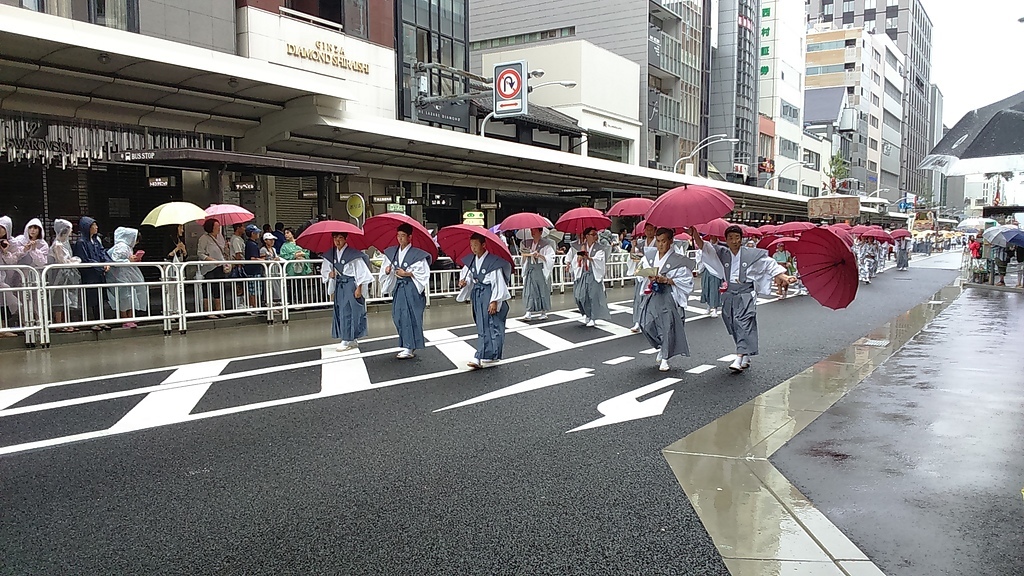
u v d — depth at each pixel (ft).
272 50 59.52
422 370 29.12
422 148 63.87
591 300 42.09
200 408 22.63
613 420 21.56
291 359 31.27
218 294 39.60
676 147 161.48
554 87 126.41
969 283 84.43
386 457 17.99
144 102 48.67
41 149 44.62
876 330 41.93
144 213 50.19
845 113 290.76
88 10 48.24
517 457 18.02
